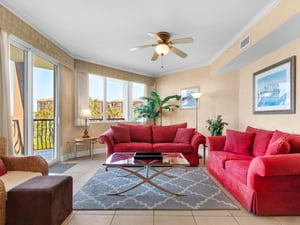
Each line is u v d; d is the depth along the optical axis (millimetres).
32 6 2426
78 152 4562
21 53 2977
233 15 2596
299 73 2518
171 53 4246
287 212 1854
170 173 3193
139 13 2564
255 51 3064
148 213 1904
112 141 3729
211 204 2086
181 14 2578
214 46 3783
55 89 3945
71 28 3043
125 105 5992
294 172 1783
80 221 1759
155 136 4207
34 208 1513
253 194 1872
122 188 2533
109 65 5223
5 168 1977
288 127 2721
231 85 4559
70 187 1887
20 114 2996
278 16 2193
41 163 2080
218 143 3227
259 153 2609
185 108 5586
